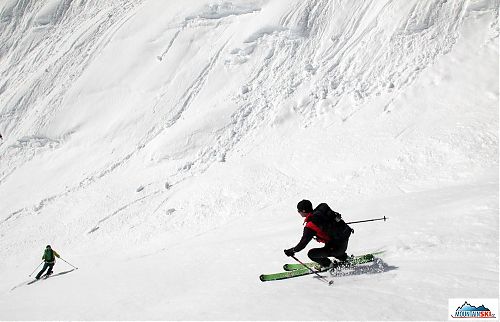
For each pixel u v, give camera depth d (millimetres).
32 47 35844
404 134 17016
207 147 21672
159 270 10969
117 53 29062
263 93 22734
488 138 14859
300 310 5008
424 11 21266
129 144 24484
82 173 24109
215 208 17734
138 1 32281
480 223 7316
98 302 8867
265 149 20109
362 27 22859
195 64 25875
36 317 8703
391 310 4566
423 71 19641
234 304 5941
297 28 23953
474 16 20406
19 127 29484
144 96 26234
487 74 17984
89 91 28188
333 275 6445
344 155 17453
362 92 20422
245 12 26328
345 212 12516
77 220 20422
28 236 20391
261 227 13961
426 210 9656
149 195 20438
